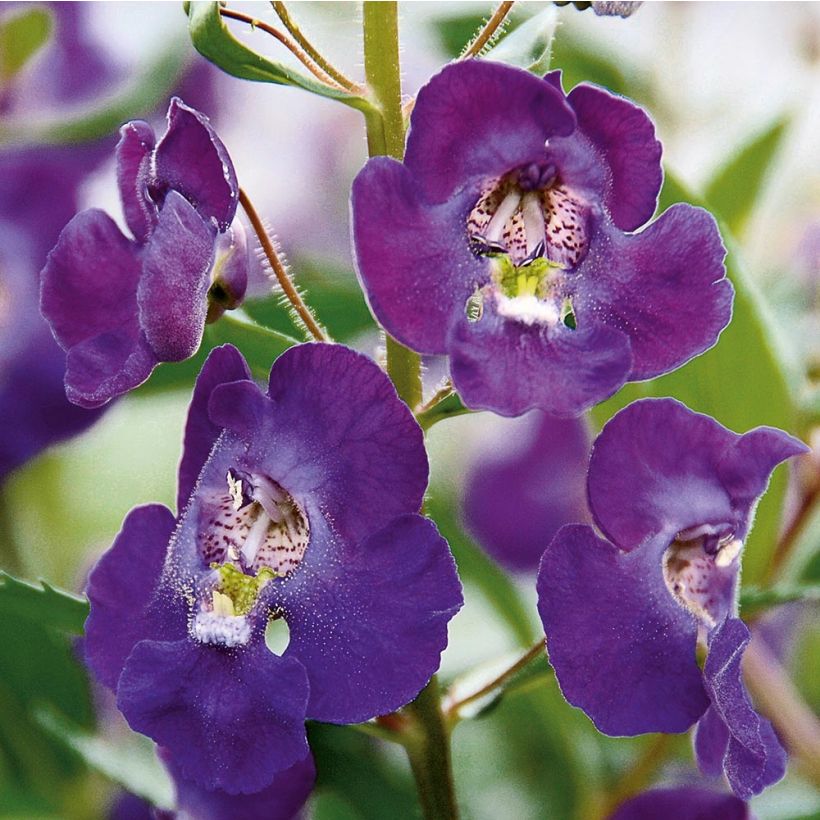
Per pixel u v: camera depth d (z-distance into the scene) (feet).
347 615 0.68
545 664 0.73
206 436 0.69
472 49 0.71
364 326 0.83
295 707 0.67
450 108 0.67
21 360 0.90
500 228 0.69
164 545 0.70
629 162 0.69
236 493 0.69
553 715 0.84
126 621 0.69
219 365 0.69
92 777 0.83
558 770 0.85
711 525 0.70
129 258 0.71
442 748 0.73
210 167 0.69
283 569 0.69
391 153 0.71
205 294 0.69
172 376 0.81
